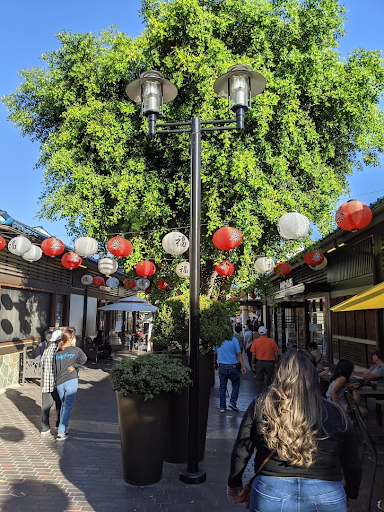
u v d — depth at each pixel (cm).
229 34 970
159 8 957
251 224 889
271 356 1019
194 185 555
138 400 491
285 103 920
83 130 990
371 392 676
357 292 1051
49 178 1030
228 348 909
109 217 934
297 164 974
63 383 689
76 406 945
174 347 668
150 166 998
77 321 1864
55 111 1098
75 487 493
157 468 506
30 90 1091
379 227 886
